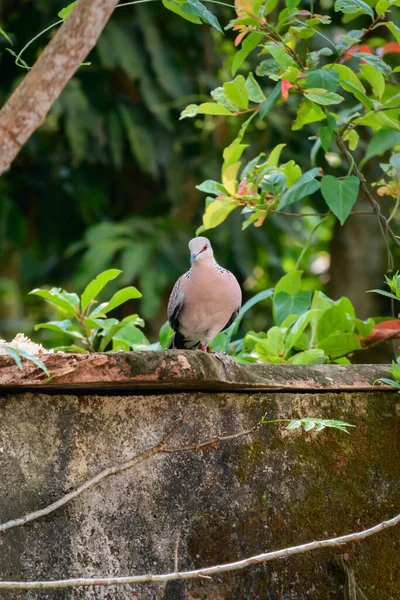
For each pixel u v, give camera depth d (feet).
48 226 62.13
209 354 20.53
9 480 19.97
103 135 55.01
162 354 19.89
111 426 21.06
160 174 61.16
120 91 57.52
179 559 21.09
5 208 61.31
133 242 55.21
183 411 21.75
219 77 61.87
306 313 28.35
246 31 27.32
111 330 29.53
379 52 31.60
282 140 57.41
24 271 67.15
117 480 20.94
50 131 59.57
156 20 55.67
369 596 22.54
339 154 56.34
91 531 20.51
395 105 28.48
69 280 64.95
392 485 23.47
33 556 19.89
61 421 20.65
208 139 59.82
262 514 22.08
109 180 63.46
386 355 57.11
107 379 19.44
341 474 23.04
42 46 55.42
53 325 28.96
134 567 20.71
